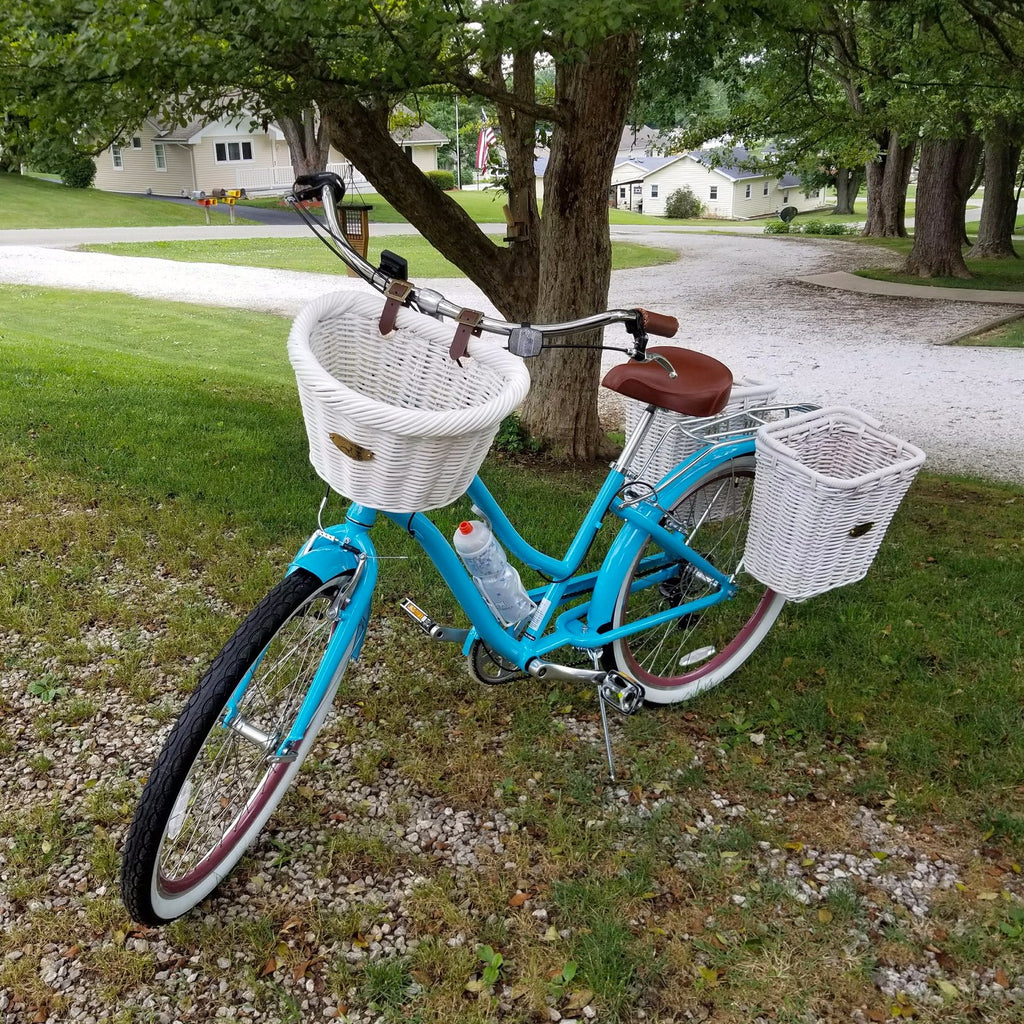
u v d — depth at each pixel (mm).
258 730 2105
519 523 4465
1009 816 2490
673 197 54531
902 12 6266
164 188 41281
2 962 2020
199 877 2127
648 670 3078
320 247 23250
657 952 2096
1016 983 2031
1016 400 9211
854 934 2148
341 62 3164
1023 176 30719
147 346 11086
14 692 2971
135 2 2525
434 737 2801
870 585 3896
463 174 63812
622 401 9109
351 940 2117
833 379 10289
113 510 4355
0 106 2885
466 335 2035
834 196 68312
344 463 1903
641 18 2875
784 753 2799
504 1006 1964
